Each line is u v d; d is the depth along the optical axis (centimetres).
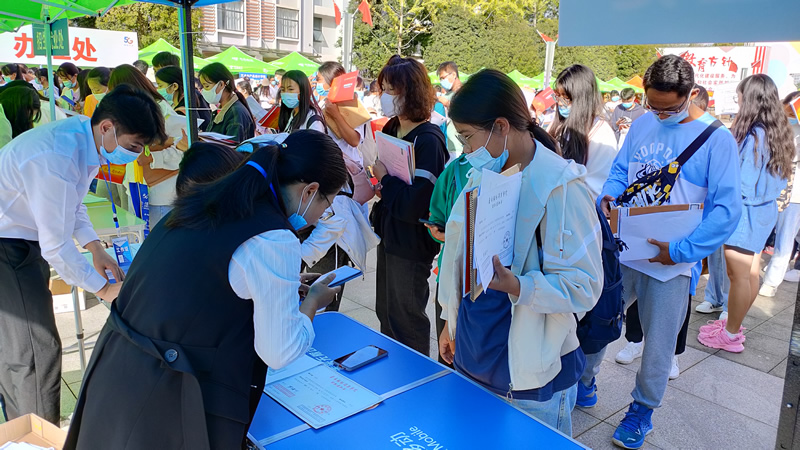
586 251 150
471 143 156
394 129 279
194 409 121
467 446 137
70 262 218
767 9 108
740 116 350
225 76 401
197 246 121
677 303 244
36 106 330
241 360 126
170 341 123
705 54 873
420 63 262
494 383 168
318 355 184
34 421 188
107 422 127
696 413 288
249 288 120
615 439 261
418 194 245
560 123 298
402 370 173
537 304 148
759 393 309
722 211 226
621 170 274
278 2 2692
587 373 284
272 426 144
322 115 341
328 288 154
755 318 414
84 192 228
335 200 286
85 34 903
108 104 213
